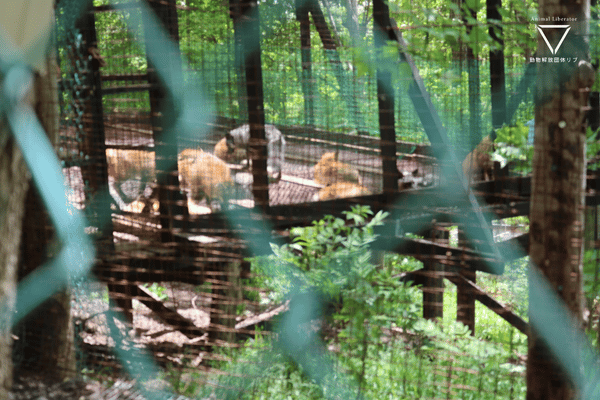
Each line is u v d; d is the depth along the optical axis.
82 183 4.66
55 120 3.77
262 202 4.38
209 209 5.58
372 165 5.88
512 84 5.66
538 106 3.17
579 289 3.23
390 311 4.53
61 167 3.90
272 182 6.23
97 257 4.25
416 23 3.92
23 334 4.14
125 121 5.54
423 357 4.67
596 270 4.11
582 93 3.05
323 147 6.14
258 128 4.29
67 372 4.03
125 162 5.68
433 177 5.32
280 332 5.16
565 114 3.07
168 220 4.37
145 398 3.85
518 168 4.17
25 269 4.11
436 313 7.21
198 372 4.36
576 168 3.11
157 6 4.18
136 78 4.49
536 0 4.55
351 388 4.43
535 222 3.27
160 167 4.34
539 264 3.27
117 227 4.91
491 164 5.32
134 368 4.37
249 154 4.55
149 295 6.08
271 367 4.89
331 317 4.84
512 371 4.47
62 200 3.94
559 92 3.08
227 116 6.47
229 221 4.45
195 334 5.71
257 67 4.22
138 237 4.73
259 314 6.04
